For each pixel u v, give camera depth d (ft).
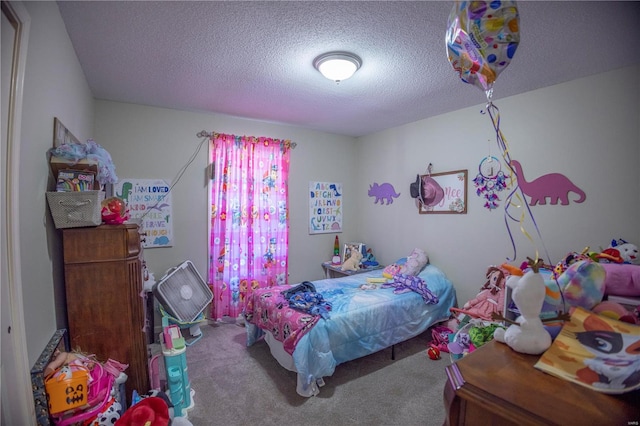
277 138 12.00
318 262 13.25
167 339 6.22
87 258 4.98
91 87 8.12
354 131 13.12
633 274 4.53
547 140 7.83
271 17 5.08
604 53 6.13
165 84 7.91
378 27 5.36
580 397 2.29
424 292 8.92
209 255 10.69
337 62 6.33
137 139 9.61
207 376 7.39
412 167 11.53
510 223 8.57
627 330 3.05
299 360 6.47
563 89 7.55
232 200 10.88
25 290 3.69
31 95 3.87
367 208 13.66
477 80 3.85
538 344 2.91
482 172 9.23
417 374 7.54
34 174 4.00
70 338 4.94
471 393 2.41
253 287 11.31
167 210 10.11
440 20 5.16
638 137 6.47
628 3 4.63
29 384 3.50
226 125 10.99
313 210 13.00
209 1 4.67
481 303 7.78
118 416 4.43
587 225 7.18
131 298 5.27
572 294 3.42
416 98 8.87
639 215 6.45
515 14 3.18
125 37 5.69
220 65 6.82
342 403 6.40
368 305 7.88
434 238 10.73
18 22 3.29
